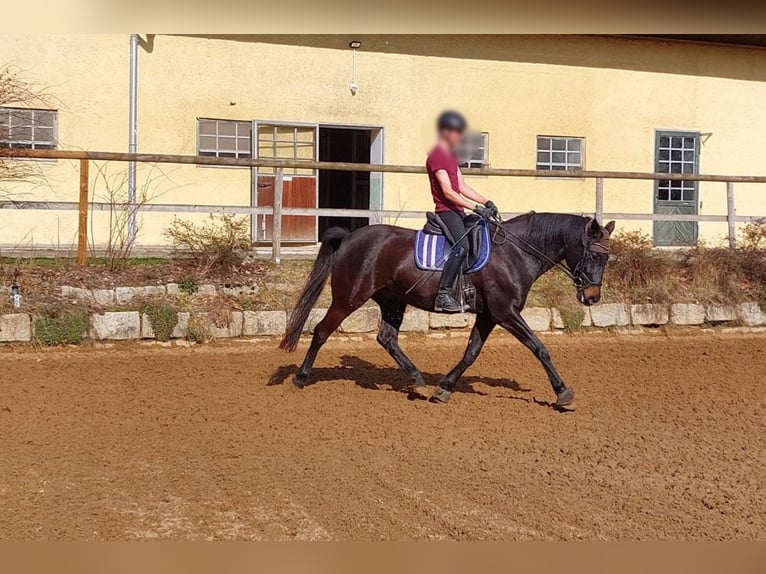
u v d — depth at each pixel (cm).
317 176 1575
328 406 754
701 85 1794
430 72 1614
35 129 1386
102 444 629
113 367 881
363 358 978
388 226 775
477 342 771
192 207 1120
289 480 559
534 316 1143
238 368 899
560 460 612
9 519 484
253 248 1202
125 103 1427
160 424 686
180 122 1464
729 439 674
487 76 1648
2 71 1334
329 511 507
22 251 1187
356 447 636
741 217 1360
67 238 1403
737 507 523
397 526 487
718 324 1230
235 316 1030
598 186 1267
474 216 753
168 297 1034
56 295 990
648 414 749
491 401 789
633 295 1213
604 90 1725
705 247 1362
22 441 630
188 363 915
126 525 480
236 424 691
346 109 1569
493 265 735
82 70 1399
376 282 758
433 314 1108
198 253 1111
